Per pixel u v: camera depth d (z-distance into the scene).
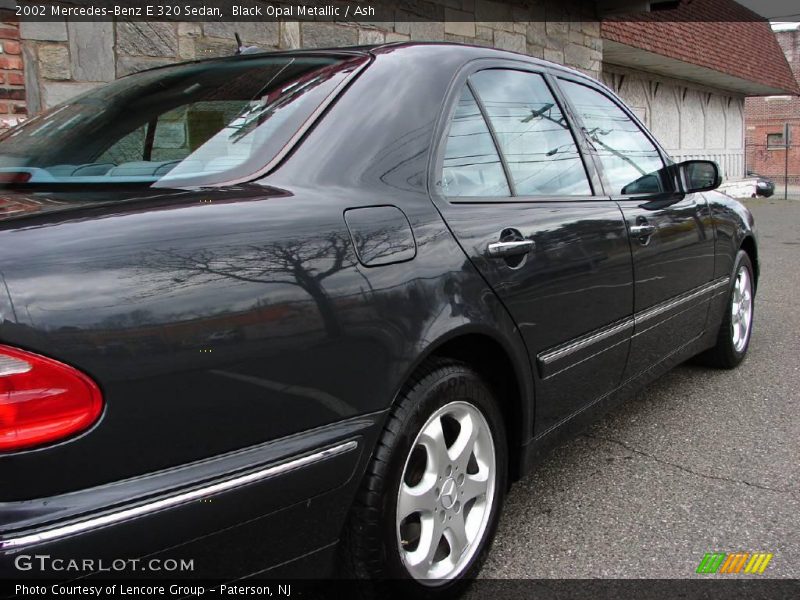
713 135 22.08
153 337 1.39
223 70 2.46
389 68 2.25
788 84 23.12
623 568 2.39
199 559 1.47
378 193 1.95
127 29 5.61
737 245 4.18
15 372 1.26
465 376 2.09
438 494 2.06
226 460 1.50
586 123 3.07
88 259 1.37
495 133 2.49
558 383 2.52
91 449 1.32
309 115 2.03
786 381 4.33
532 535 2.60
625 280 2.88
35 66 5.16
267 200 1.71
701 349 4.04
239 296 1.52
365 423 1.76
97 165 2.01
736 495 2.90
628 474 3.10
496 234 2.22
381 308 1.79
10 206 1.60
